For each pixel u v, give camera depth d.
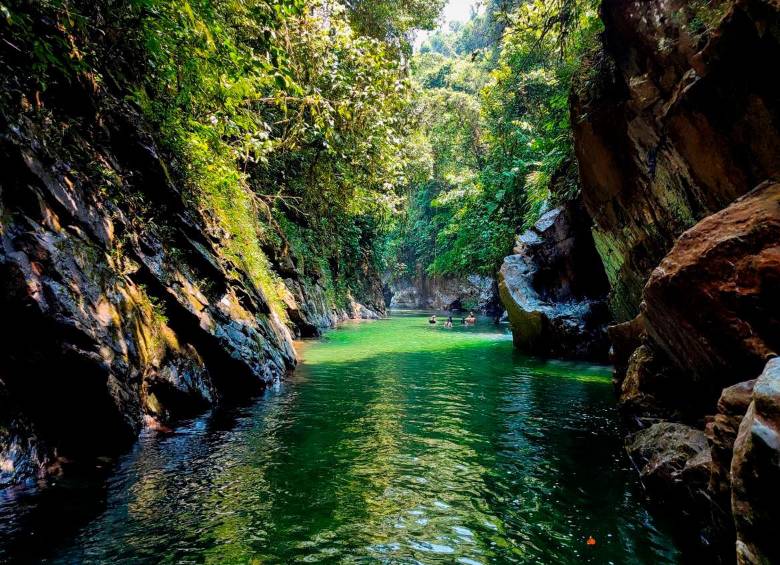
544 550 3.52
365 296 32.53
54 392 4.71
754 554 2.19
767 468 2.11
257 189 17.08
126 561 3.23
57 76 5.69
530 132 22.97
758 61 4.03
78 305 4.85
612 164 7.35
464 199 31.72
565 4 9.57
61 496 4.15
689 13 5.28
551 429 6.55
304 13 9.16
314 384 9.51
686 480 3.89
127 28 6.59
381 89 10.73
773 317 3.41
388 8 17.41
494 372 11.13
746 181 4.62
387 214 22.23
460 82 35.62
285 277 17.94
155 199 7.62
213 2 6.59
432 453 5.57
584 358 13.11
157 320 6.59
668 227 6.26
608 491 4.55
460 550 3.51
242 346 8.32
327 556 3.39
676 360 4.94
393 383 9.71
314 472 4.95
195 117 9.38
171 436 6.00
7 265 4.24
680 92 5.09
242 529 3.74
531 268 16.00
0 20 4.80
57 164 5.32
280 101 8.64
